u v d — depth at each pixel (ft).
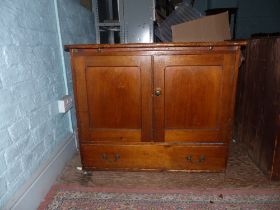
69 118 6.04
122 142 5.05
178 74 4.54
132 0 7.55
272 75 4.65
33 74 4.27
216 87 4.57
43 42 4.67
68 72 5.93
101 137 5.04
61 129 5.59
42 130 4.62
